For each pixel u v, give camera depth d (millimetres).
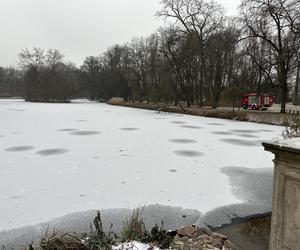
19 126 14656
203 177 6176
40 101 54188
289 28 18953
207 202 4766
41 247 2822
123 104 42719
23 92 62062
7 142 10031
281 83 20484
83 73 69812
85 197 4863
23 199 4758
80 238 3059
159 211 4344
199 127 15594
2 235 3572
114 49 60594
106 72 63312
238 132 13734
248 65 35562
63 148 9039
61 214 4184
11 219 4020
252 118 19719
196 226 3877
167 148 9305
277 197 2367
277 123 17312
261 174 6488
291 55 19156
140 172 6430
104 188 5332
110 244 2920
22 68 58094
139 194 5047
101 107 37062
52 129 13656
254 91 36375
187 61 32781
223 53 35000
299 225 2176
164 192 5180
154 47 41562
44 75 56844
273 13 18391
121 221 3951
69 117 20531
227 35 30734
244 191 5344
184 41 31000
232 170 6781
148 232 3484
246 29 19953
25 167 6750
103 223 3885
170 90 30125
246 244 3404
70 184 5543
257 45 24438
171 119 20609
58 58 58781
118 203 4621
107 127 14719
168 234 3482
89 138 11062
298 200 2176
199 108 29594
